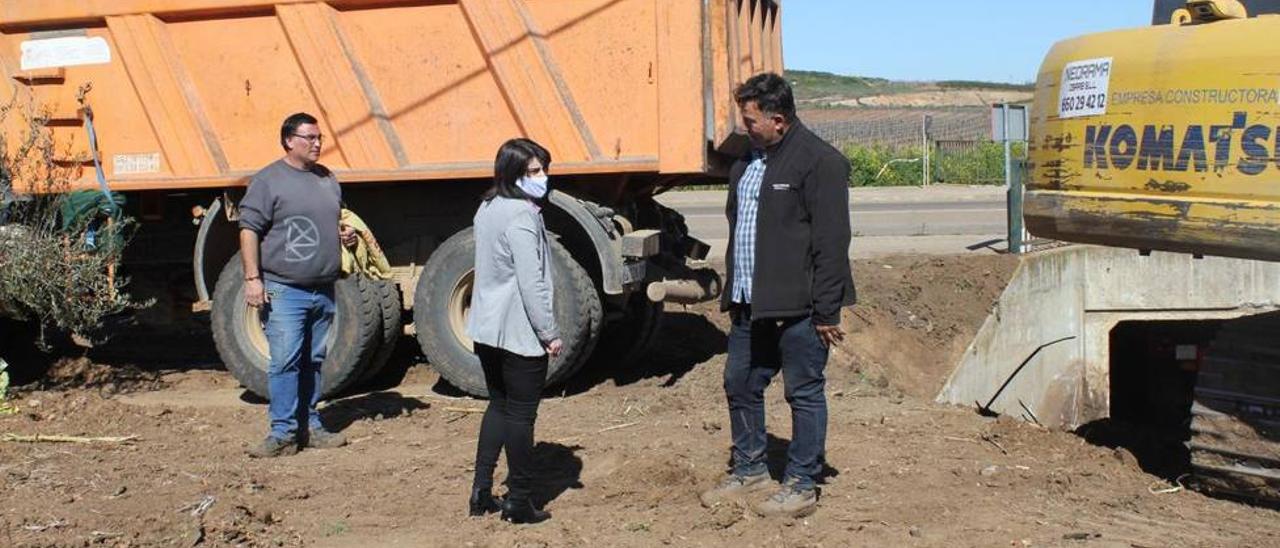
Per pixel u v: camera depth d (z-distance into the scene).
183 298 10.79
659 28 8.62
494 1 8.84
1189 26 6.41
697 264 9.91
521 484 6.06
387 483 6.85
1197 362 13.26
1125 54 6.59
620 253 8.70
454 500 6.52
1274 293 11.65
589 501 6.46
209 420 8.46
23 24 9.50
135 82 9.41
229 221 9.60
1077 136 6.83
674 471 6.75
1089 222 6.79
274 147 9.31
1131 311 12.23
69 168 9.60
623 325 10.22
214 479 6.83
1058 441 8.13
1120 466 7.76
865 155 36.19
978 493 6.67
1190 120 6.30
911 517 6.17
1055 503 6.62
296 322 7.46
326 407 8.82
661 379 9.62
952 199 27.70
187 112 9.37
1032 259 11.74
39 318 9.45
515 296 5.91
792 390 6.04
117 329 11.32
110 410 8.54
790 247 5.84
